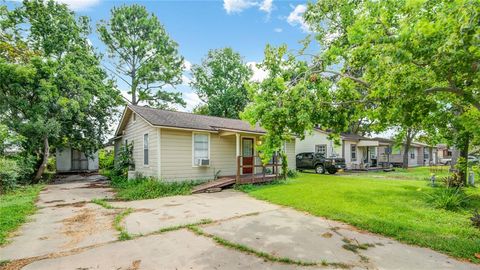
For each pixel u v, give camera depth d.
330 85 6.06
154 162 11.88
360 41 4.87
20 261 3.91
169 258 3.98
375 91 5.07
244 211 7.16
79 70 16.77
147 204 8.26
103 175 19.27
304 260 3.87
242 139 14.94
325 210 6.87
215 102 31.77
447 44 3.42
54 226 5.78
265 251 4.22
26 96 13.86
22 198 9.18
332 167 19.44
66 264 3.80
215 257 4.01
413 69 4.62
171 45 28.05
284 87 5.40
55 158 21.81
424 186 10.98
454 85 4.43
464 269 3.60
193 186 11.57
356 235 5.05
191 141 12.69
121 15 25.28
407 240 4.72
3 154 12.99
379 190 10.05
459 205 7.05
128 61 26.86
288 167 17.53
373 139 26.72
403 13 4.45
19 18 17.77
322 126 6.21
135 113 14.31
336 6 8.34
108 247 4.47
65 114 14.58
